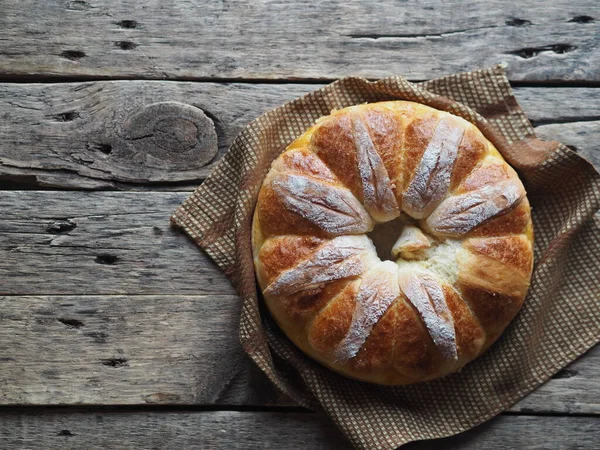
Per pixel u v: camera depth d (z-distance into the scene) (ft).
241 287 2.27
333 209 2.18
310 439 2.36
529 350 2.33
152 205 2.45
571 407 2.35
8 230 2.43
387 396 2.33
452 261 2.18
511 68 2.49
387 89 2.37
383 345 2.17
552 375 2.33
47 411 2.39
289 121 2.41
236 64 2.49
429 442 2.35
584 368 2.37
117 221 2.44
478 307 2.19
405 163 2.20
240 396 2.38
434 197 2.18
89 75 2.49
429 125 2.22
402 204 2.20
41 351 2.39
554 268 2.32
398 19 2.50
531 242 2.27
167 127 2.47
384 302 2.15
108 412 2.39
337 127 2.23
